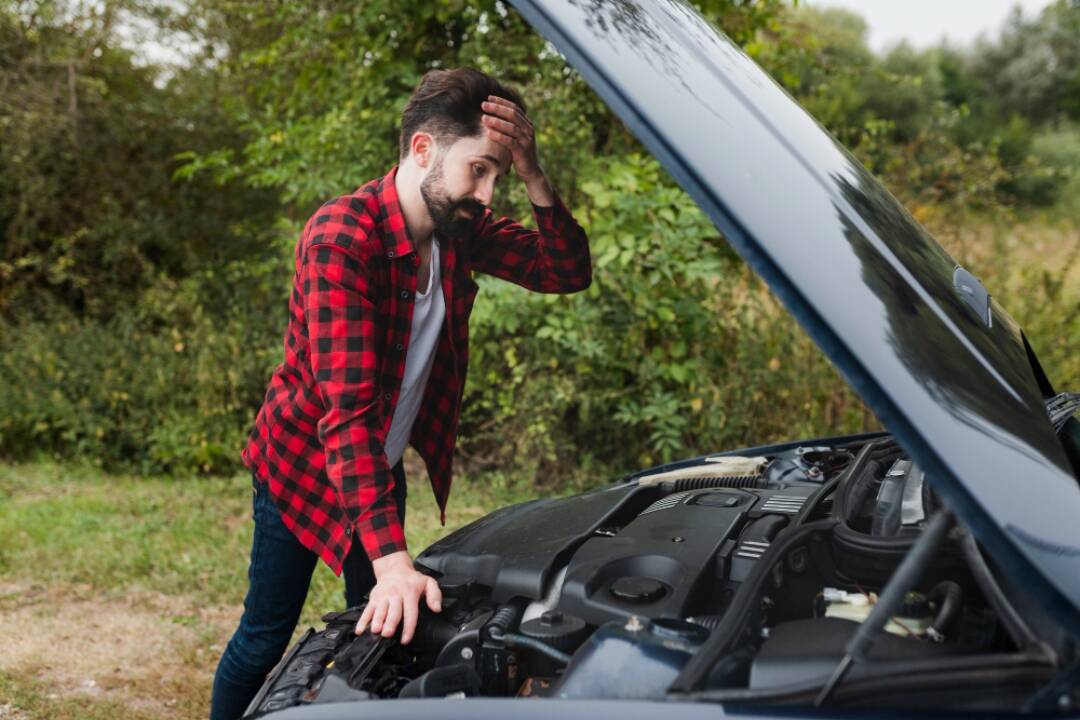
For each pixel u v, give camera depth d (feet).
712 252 16.93
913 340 3.87
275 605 7.23
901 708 3.44
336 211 6.14
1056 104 87.81
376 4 18.12
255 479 7.03
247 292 22.90
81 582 14.65
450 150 6.02
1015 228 20.63
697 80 4.50
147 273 24.12
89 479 20.22
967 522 3.32
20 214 24.11
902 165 19.56
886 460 6.15
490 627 4.94
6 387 21.75
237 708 7.51
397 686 4.86
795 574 4.89
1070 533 3.57
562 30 4.10
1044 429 4.24
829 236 4.06
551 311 17.21
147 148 25.88
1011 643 3.97
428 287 6.82
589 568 5.16
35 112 24.02
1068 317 18.10
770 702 3.55
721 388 17.31
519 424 18.22
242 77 24.68
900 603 3.76
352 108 18.88
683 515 5.81
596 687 4.06
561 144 17.37
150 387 20.71
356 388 5.79
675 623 4.40
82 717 10.59
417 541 15.26
